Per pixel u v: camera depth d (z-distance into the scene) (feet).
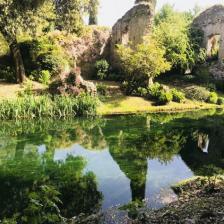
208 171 37.24
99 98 85.40
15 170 37.83
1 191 31.09
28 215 25.66
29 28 80.23
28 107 69.77
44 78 90.58
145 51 87.76
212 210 22.47
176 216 22.54
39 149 47.34
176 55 107.14
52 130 59.82
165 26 113.70
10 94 79.25
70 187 32.24
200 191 29.50
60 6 87.10
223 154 45.09
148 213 24.75
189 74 111.65
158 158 42.73
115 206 27.35
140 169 38.11
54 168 38.65
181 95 90.68
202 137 56.03
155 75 93.76
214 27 119.75
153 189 31.45
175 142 52.24
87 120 69.67
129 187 32.17
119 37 110.93
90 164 40.24
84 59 110.11
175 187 31.40
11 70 92.43
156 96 88.17
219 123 69.26
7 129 60.13
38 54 94.22
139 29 103.24
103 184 33.09
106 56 115.34
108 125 64.90
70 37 107.04
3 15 75.82
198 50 115.44
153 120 71.41
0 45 93.45
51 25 101.96
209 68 111.86
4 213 26.03
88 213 26.00
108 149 47.32
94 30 113.19
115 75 105.60
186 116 77.77
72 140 52.65
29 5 77.92
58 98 73.72
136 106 83.41
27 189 31.65
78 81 81.51
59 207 27.30
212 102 95.35
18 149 47.24
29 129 60.39
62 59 96.02
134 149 47.52
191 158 42.91
